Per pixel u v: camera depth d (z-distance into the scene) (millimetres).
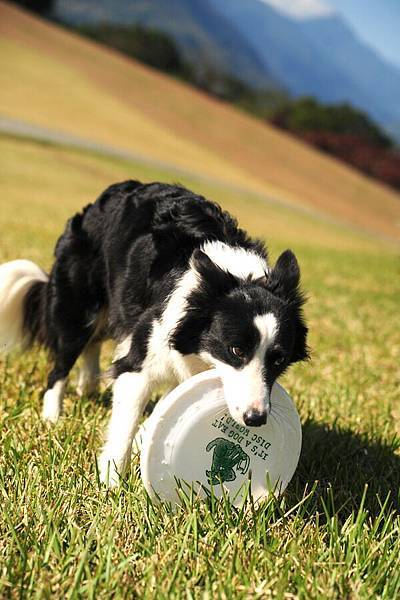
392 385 6789
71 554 3021
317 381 6516
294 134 82062
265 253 4238
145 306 4168
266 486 3744
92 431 4453
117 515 3410
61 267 4992
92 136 42375
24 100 45188
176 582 2898
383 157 78125
